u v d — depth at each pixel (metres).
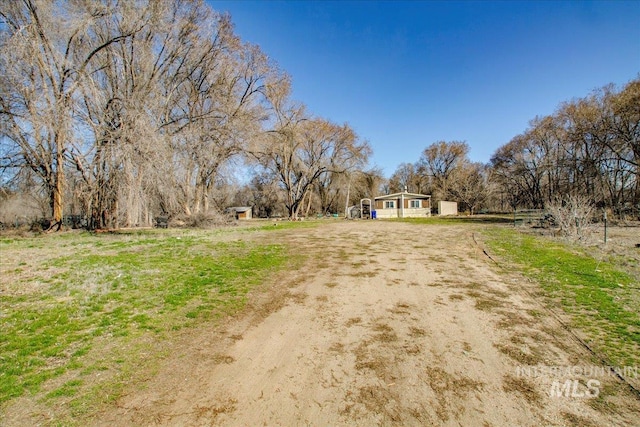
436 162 58.19
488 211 50.75
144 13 17.59
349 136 37.06
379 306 5.38
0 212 17.66
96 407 2.87
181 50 20.80
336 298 5.77
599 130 26.12
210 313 5.03
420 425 2.71
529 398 3.05
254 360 3.71
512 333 4.35
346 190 44.69
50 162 15.84
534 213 24.45
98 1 16.05
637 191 26.09
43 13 14.59
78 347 3.89
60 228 16.59
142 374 3.39
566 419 2.77
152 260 8.41
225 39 22.31
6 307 5.05
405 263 8.53
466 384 3.26
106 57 17.33
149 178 16.19
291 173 37.06
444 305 5.40
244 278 6.95
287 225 21.86
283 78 28.84
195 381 3.30
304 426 2.70
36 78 14.53
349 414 2.84
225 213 28.03
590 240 12.16
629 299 5.51
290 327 4.58
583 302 5.41
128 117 15.88
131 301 5.40
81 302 5.28
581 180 30.45
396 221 27.05
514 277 7.04
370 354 3.85
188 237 13.70
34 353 3.72
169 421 2.73
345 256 9.48
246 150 24.03
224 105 22.62
